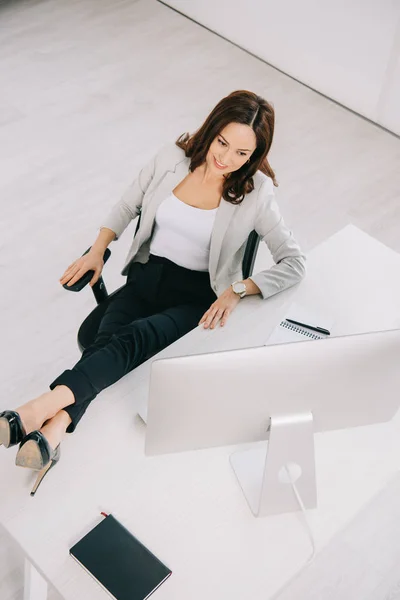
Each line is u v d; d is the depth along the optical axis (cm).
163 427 174
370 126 453
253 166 237
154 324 238
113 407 203
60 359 313
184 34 525
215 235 247
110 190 396
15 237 366
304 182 409
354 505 186
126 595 166
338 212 392
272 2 468
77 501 183
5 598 242
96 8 547
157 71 488
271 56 495
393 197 404
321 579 250
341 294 237
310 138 441
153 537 177
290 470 184
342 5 429
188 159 251
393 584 251
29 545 174
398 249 373
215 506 184
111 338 225
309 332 224
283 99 471
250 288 232
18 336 321
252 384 168
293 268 238
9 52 499
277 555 176
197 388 166
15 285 342
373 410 187
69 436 196
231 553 176
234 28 508
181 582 170
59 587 168
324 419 183
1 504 181
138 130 438
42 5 547
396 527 265
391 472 194
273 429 175
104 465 190
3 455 192
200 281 260
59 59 494
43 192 393
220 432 178
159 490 186
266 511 182
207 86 477
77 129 436
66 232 371
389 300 235
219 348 219
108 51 504
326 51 455
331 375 172
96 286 262
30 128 435
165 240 258
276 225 244
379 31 418
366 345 172
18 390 301
